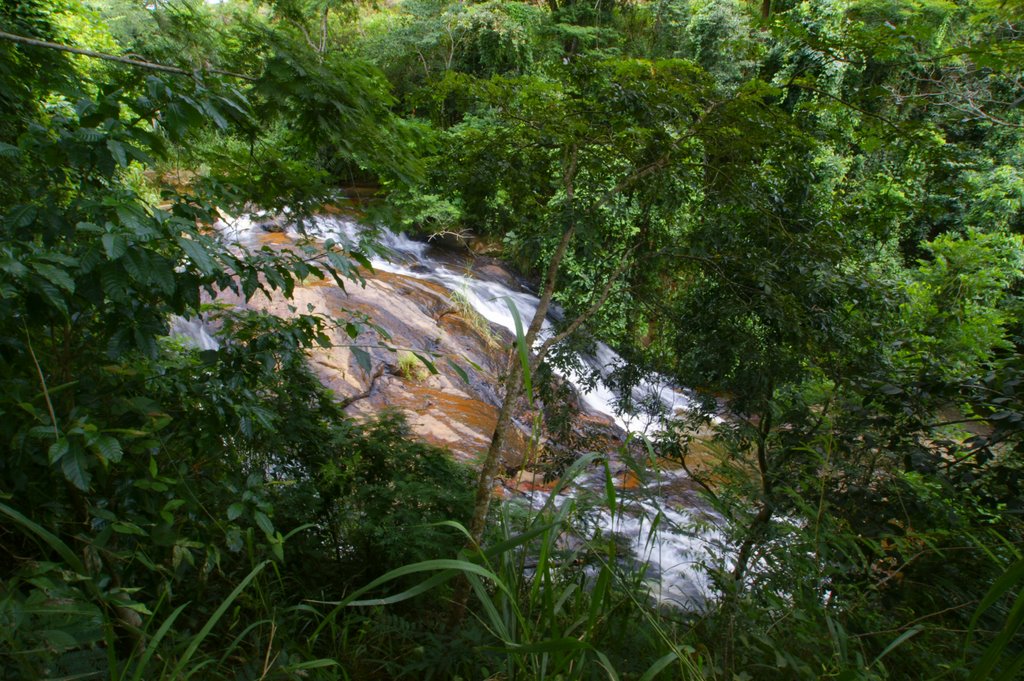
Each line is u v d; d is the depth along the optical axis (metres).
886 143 3.45
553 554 2.31
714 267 3.43
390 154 2.54
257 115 2.26
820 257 3.51
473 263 14.72
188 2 2.27
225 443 2.31
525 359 1.39
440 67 16.50
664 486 4.85
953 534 2.39
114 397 1.76
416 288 10.62
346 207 2.68
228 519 1.86
